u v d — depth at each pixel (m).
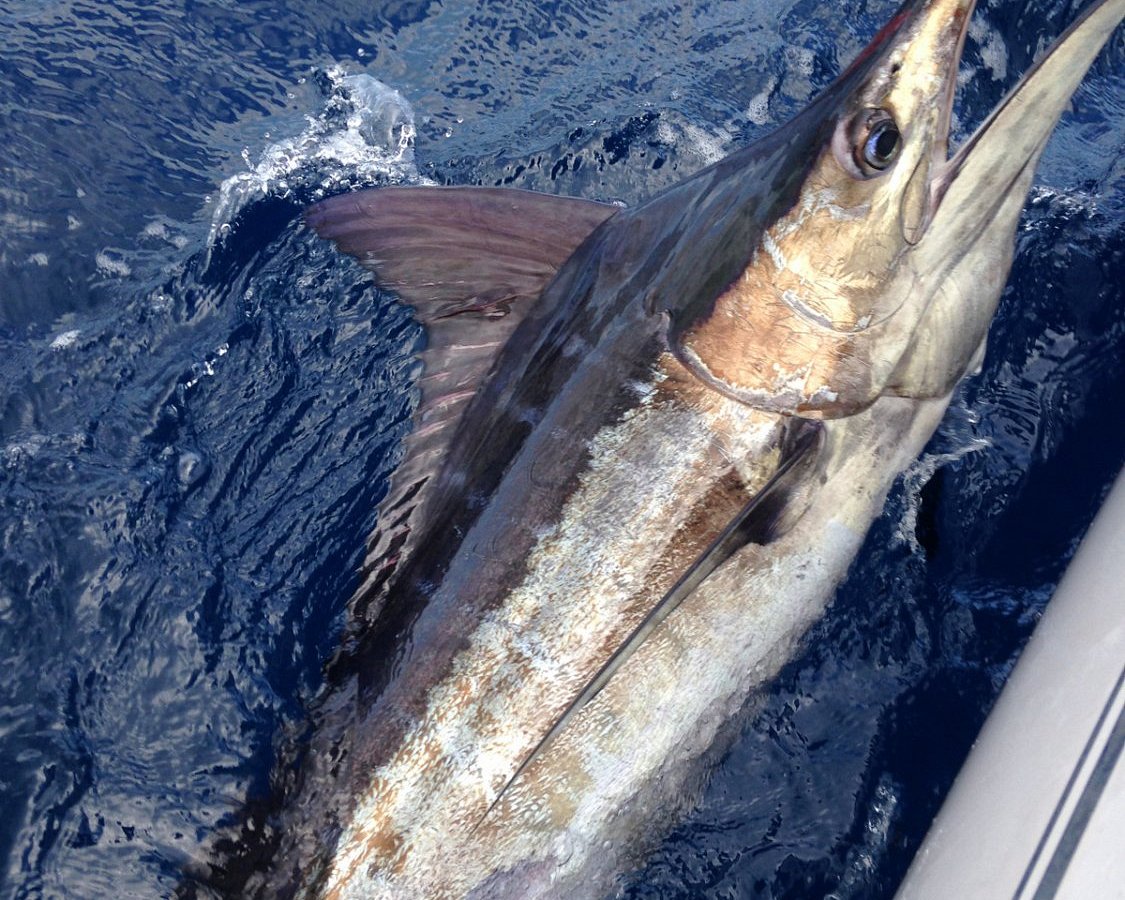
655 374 1.75
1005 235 1.80
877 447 1.82
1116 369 2.29
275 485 2.24
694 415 1.73
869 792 1.90
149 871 1.88
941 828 1.63
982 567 2.08
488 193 2.04
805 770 1.91
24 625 2.06
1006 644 2.01
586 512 1.72
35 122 2.76
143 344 2.43
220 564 2.14
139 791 1.94
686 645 1.74
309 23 3.03
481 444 1.83
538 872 1.70
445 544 1.78
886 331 1.75
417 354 1.96
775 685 1.87
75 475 2.21
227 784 1.95
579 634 1.69
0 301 2.48
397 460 2.26
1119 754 1.54
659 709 1.73
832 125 1.70
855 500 1.83
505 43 3.00
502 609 1.70
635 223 1.89
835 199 1.70
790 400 1.74
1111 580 1.73
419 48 2.99
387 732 1.70
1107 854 1.47
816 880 1.84
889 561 2.06
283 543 2.17
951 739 1.94
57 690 2.01
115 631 2.06
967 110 2.75
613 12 3.08
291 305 2.47
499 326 1.93
